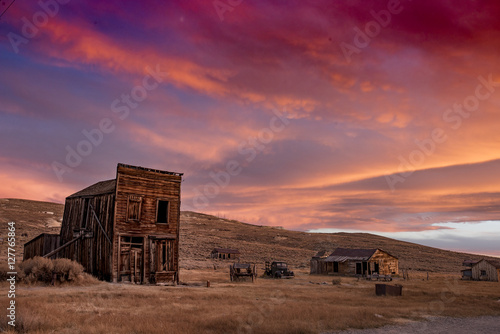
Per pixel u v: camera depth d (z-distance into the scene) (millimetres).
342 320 13297
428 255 115125
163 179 32781
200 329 11102
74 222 33344
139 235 30344
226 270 56688
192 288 26328
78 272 25281
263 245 116562
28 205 131250
